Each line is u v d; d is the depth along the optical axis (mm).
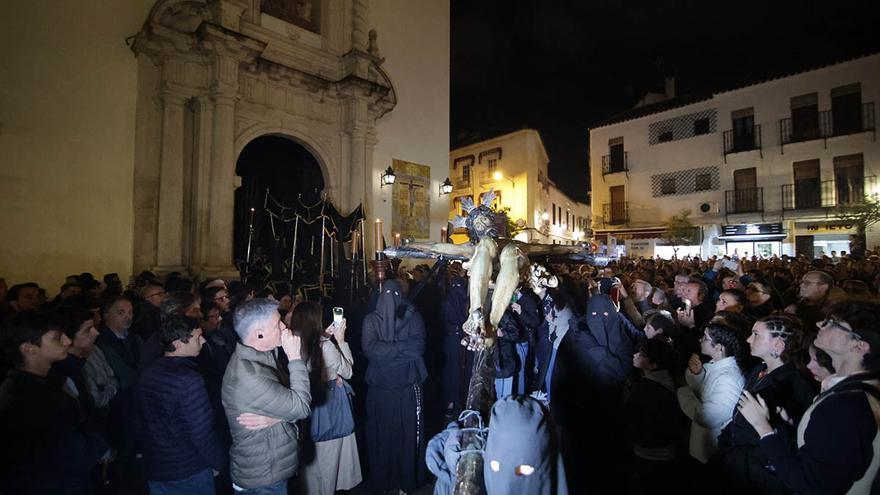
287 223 9117
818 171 19375
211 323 4043
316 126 10992
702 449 3027
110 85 8375
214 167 8859
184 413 2537
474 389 2260
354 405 5109
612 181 24828
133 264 8438
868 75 18359
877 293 5801
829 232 19312
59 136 7836
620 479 3822
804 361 2602
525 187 25266
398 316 3953
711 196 21859
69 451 2402
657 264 13430
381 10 12922
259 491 2639
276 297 6402
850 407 1892
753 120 20906
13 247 7367
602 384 3861
